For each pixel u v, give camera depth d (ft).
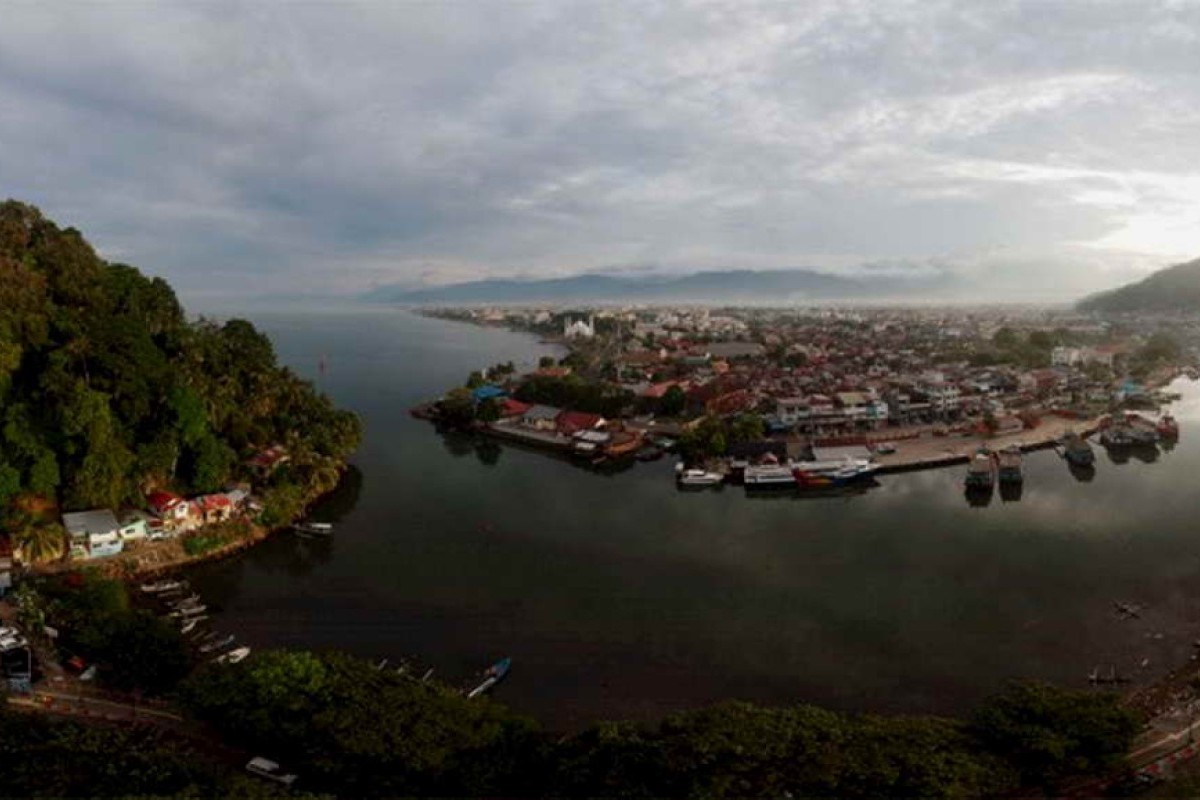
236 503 317.22
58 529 265.95
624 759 142.10
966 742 150.51
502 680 204.95
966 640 224.53
